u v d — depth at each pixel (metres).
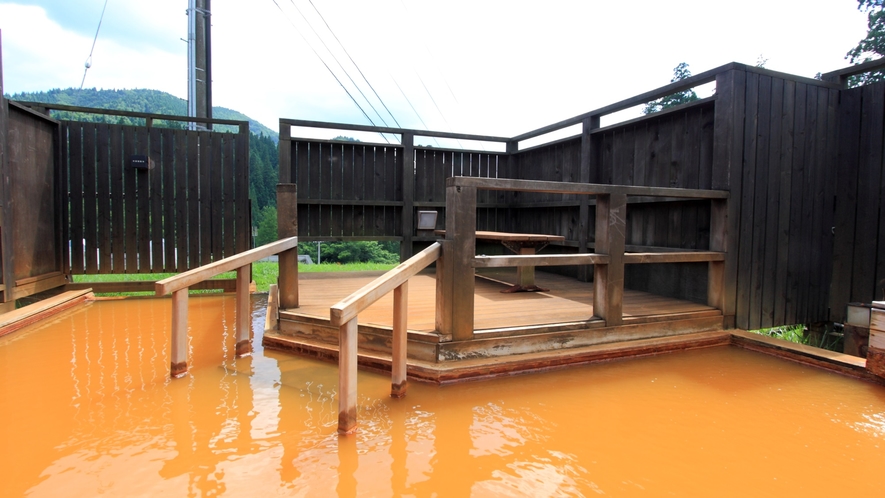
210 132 6.54
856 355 4.07
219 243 6.66
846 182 4.74
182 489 1.92
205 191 6.57
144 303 5.92
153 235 6.42
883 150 4.43
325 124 6.49
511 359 3.34
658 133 5.06
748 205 4.34
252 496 1.88
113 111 6.16
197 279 3.26
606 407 2.83
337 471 2.08
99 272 6.26
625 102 5.36
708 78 4.38
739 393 3.08
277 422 2.55
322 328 3.74
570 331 3.64
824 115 4.73
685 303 4.57
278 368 3.42
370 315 3.88
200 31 9.37
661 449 2.34
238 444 2.30
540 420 2.64
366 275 6.76
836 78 4.86
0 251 4.81
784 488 2.02
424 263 3.05
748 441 2.44
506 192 7.68
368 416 2.64
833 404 2.91
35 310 4.77
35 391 2.93
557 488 1.99
